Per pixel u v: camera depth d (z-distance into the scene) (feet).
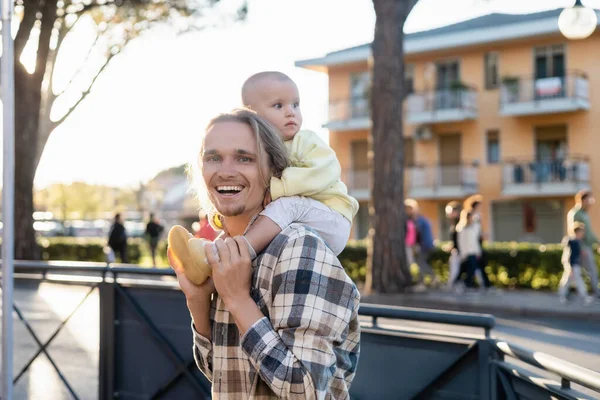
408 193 106.22
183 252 6.05
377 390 10.60
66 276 15.71
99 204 248.73
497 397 9.30
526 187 98.27
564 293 42.50
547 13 104.47
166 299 14.02
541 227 99.96
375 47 47.42
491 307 42.11
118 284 14.67
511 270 52.13
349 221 6.82
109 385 14.69
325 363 5.60
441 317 9.83
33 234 54.85
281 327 5.65
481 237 48.49
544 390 7.97
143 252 92.89
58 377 15.65
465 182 102.58
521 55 98.58
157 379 14.10
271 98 7.58
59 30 57.11
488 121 101.96
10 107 11.81
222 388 6.16
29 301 16.40
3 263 11.93
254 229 6.17
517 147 100.07
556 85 95.55
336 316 5.72
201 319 6.43
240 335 5.94
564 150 97.91
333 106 111.55
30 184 54.44
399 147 47.44
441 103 102.68
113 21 56.59
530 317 40.14
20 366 16.60
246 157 6.25
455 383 9.78
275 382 5.52
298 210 6.37
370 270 47.98
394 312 10.30
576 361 27.91
